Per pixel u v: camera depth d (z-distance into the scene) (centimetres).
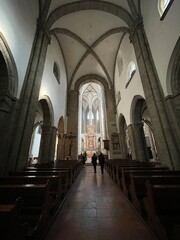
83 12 984
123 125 1418
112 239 198
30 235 173
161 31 571
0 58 461
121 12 849
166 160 515
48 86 927
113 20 1012
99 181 623
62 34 1148
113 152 1357
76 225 236
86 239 198
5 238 115
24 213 218
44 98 863
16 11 526
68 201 357
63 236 205
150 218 209
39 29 721
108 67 1511
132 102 970
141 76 691
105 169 1105
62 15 877
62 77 1340
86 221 249
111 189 474
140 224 236
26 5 609
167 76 541
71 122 1470
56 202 278
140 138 956
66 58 1409
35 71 640
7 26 467
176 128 500
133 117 986
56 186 306
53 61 1054
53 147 984
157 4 595
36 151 2011
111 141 1399
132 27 788
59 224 239
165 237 167
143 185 293
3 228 118
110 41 1246
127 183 377
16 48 519
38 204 219
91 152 2688
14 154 482
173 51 502
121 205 325
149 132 2003
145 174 366
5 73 480
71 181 518
